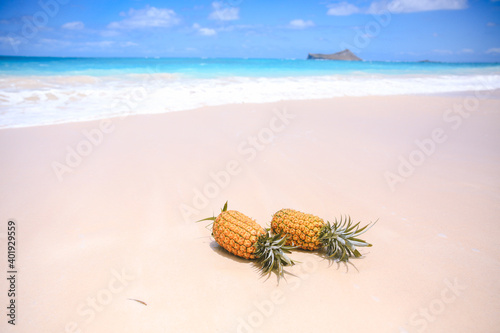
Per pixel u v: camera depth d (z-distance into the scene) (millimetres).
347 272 3172
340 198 4766
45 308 2666
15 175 5320
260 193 4883
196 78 18812
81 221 4004
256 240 3123
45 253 3363
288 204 4562
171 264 3238
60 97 11617
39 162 5898
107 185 5047
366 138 7750
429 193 4945
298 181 5328
